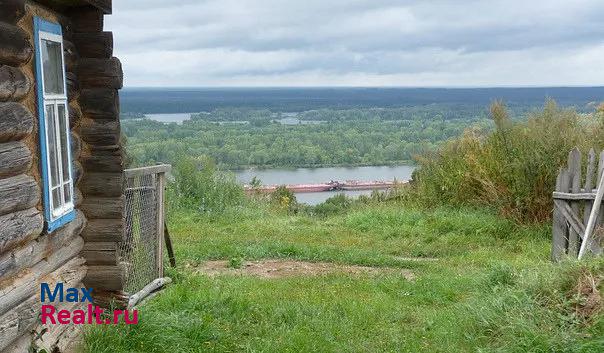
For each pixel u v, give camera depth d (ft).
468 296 29.91
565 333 20.58
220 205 61.93
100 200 24.23
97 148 24.07
